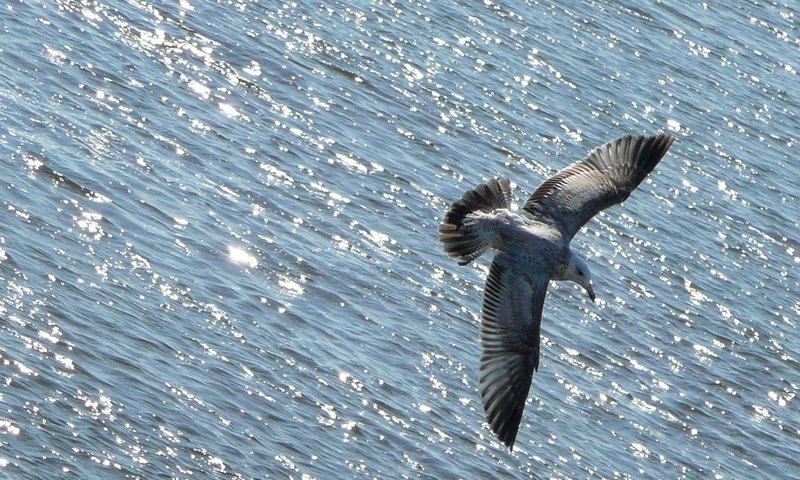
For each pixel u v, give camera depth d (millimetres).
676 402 27875
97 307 24094
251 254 27266
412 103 35125
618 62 40969
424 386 25344
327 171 31172
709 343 30203
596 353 28516
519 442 24969
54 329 23062
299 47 35812
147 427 21750
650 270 32125
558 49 40375
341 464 22609
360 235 29234
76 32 32938
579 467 24891
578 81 39000
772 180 37875
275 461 22125
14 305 23234
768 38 46469
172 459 21344
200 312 25094
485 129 35062
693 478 25844
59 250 25219
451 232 12562
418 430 24156
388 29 38094
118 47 33062
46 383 21812
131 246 26109
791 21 48094
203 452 21719
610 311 30016
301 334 25500
